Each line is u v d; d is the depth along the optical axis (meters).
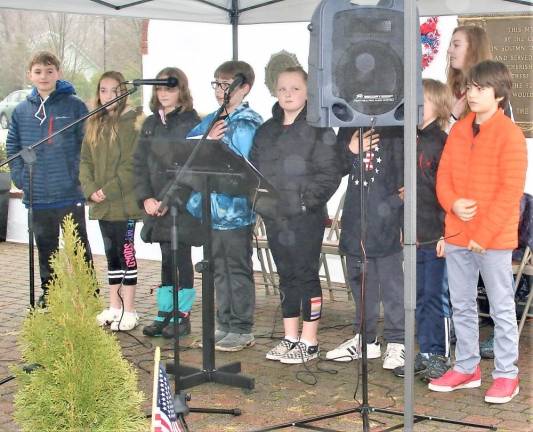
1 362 4.78
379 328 5.66
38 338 2.52
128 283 5.59
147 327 5.42
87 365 2.49
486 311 5.52
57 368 2.48
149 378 4.49
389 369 4.64
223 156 3.86
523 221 4.78
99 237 8.40
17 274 7.56
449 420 3.69
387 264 4.61
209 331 4.34
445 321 4.45
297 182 4.64
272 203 4.47
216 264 5.06
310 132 4.63
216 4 6.16
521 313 5.48
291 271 4.79
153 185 4.46
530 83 5.91
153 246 8.21
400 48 3.51
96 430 2.48
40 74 5.66
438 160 4.36
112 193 5.39
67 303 2.50
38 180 5.68
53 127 5.66
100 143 5.38
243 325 5.11
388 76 3.50
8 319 5.96
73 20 10.20
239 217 4.94
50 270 5.83
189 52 7.54
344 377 4.55
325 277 6.42
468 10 5.58
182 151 3.96
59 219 5.77
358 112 3.50
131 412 2.61
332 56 3.46
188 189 4.09
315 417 3.73
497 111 3.97
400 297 4.62
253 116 4.86
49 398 2.47
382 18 3.47
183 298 5.37
